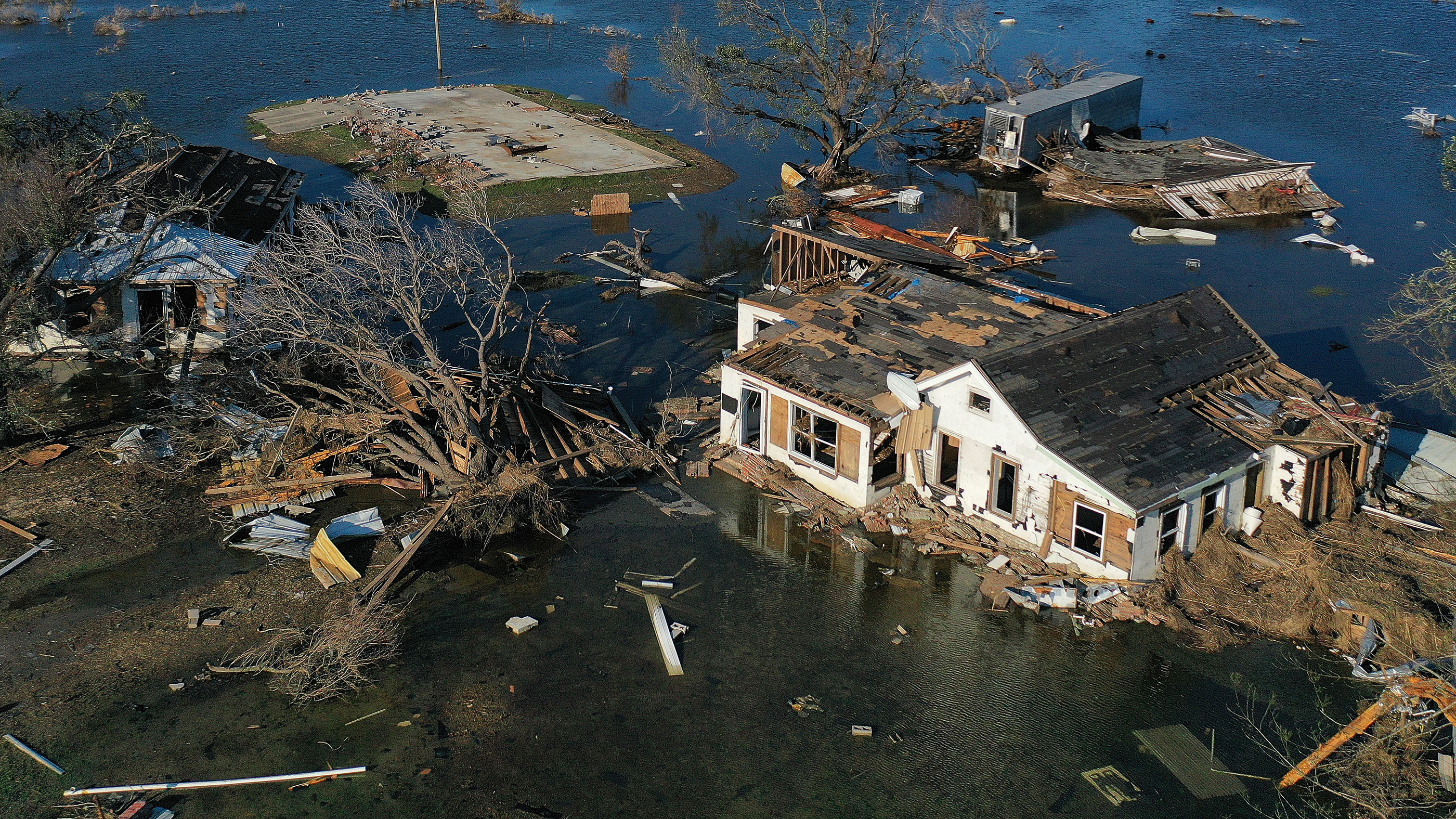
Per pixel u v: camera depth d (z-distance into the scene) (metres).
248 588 24.33
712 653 22.59
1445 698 19.53
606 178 55.50
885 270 33.97
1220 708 20.91
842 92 55.12
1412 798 18.48
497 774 19.36
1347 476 25.19
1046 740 20.17
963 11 83.75
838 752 19.92
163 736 20.08
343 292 29.42
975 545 25.75
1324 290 41.66
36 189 30.38
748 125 60.47
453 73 78.81
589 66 81.88
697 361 36.09
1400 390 27.95
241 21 95.19
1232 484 24.62
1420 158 58.44
